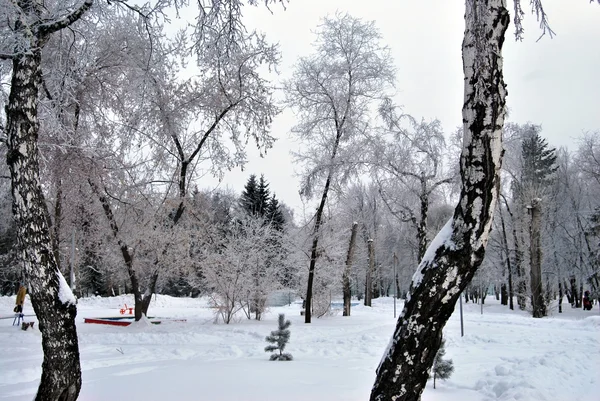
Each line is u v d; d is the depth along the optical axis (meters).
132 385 7.14
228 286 20.52
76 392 5.25
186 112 19.39
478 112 4.10
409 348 4.08
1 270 32.75
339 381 7.51
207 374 8.12
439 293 4.05
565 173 41.47
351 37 21.41
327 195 22.06
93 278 47.75
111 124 16.06
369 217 41.53
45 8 6.46
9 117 5.41
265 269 22.05
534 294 28.56
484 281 41.94
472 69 4.15
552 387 7.04
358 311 31.77
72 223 19.44
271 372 8.34
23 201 5.25
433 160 20.86
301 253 24.33
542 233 36.41
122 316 25.53
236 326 18.39
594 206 38.38
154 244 19.70
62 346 5.14
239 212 28.48
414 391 4.06
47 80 9.43
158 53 9.54
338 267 26.16
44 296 5.12
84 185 16.84
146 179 19.36
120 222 19.45
